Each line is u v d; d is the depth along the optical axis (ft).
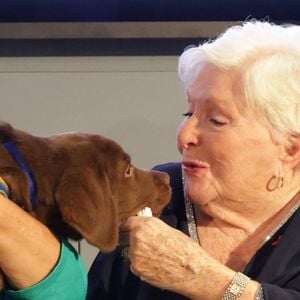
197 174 7.32
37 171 6.59
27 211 6.52
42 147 6.77
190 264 6.74
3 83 11.10
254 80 6.98
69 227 6.68
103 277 7.66
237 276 6.68
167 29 10.86
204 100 7.21
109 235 6.51
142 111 11.21
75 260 6.66
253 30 7.36
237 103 7.07
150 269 6.86
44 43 11.01
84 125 11.21
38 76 11.10
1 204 6.20
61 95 11.14
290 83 7.02
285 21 10.94
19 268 6.32
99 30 10.84
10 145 6.61
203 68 7.26
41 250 6.39
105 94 11.17
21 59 11.04
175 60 11.10
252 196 7.27
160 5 10.82
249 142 7.11
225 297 6.60
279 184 7.29
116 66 11.10
